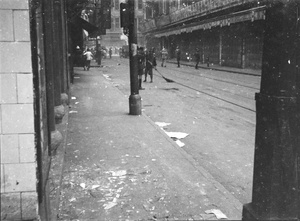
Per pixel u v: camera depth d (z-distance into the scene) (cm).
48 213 395
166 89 1764
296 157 338
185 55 5391
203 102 1338
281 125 328
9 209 352
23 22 343
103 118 995
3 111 346
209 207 434
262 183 343
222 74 2842
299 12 324
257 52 3173
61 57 1087
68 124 909
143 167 582
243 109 1181
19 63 345
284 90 326
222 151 711
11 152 350
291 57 324
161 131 841
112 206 437
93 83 2002
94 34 2488
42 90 463
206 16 3716
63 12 1230
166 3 5438
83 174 547
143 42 6775
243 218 368
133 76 1047
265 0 335
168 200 454
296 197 341
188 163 607
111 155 647
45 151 487
